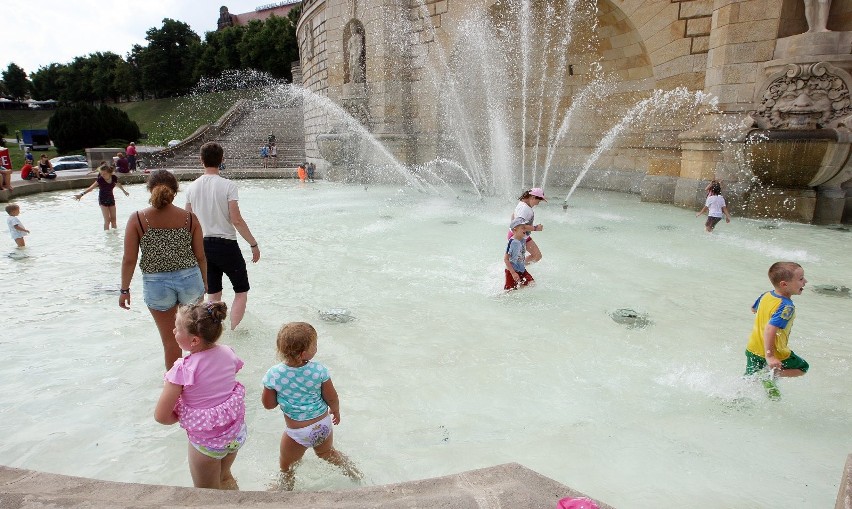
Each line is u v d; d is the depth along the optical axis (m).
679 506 2.68
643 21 14.52
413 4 19.58
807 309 5.73
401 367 4.31
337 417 3.03
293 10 64.62
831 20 11.13
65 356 4.52
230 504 1.98
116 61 77.19
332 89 22.64
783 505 2.69
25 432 3.39
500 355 4.52
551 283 6.57
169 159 31.59
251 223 10.95
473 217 11.67
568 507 1.86
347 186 19.59
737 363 4.34
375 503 1.92
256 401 3.80
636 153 17.41
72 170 28.09
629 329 5.08
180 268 3.96
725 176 12.15
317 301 5.95
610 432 3.36
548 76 19.75
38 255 8.32
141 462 3.12
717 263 7.64
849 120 10.56
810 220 11.39
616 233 9.84
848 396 3.83
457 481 2.12
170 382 2.62
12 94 101.50
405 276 6.91
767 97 11.45
